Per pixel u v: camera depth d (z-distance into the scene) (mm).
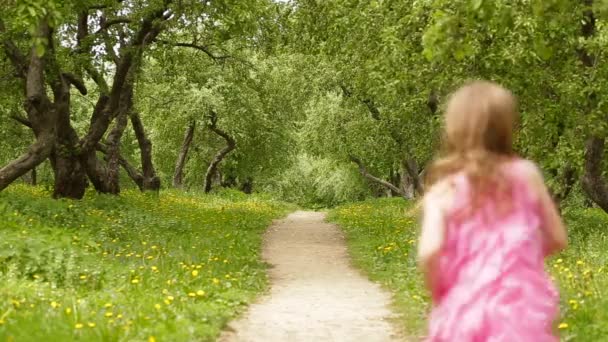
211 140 51844
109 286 10086
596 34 14633
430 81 16266
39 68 19406
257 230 24422
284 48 26516
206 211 28547
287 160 52062
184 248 15906
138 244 15398
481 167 2934
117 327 7328
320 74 35406
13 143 38094
